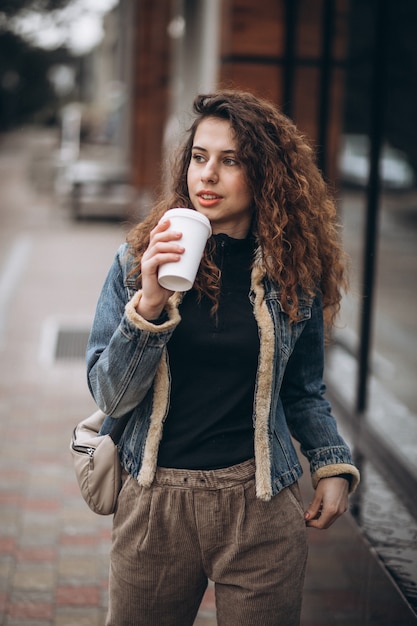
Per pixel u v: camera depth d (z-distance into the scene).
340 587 3.28
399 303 4.79
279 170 2.33
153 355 2.17
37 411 6.33
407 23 4.46
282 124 2.38
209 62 7.86
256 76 6.38
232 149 2.29
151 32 16.41
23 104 46.09
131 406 2.25
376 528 3.09
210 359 2.27
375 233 4.70
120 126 20.39
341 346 5.38
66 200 17.72
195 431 2.28
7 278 10.92
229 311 2.29
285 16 6.29
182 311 2.29
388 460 3.82
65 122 23.72
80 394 6.76
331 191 2.91
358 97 5.29
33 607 3.82
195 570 2.33
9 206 18.52
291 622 2.35
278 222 2.32
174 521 2.27
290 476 2.34
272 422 2.29
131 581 2.33
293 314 2.31
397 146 4.65
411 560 2.83
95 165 19.22
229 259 2.36
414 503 3.31
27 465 5.37
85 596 3.94
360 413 4.44
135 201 15.91
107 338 2.30
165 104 16.20
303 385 2.48
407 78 4.48
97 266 11.95
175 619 2.39
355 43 5.41
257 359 2.27
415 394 4.60
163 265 2.08
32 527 4.57
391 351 4.77
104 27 28.80
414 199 4.75
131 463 2.31
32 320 8.89
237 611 2.32
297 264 2.34
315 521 2.43
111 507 2.36
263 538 2.29
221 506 2.27
